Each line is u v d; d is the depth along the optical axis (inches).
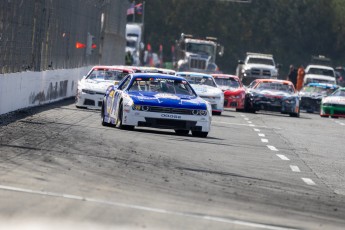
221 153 1878.7
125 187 1230.9
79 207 1026.7
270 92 3937.0
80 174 1326.3
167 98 2223.2
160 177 1379.2
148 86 2285.9
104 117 2380.7
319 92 4628.4
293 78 6407.5
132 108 2191.2
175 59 7258.9
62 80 3516.2
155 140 2021.4
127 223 947.3
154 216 1011.9
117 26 5959.6
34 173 1289.4
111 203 1075.3
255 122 3245.6
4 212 952.9
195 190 1272.1
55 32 3329.2
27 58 2775.6
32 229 868.6
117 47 6033.5
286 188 1398.9
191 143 2046.0
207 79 3577.8
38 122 2250.2
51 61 3267.7
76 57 3973.9
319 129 3115.2
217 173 1509.6
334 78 6535.4
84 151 1649.9
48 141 1777.8
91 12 4453.7
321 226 1063.6
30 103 2842.0
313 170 1710.1
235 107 3919.8
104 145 1797.5
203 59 6594.5
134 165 1505.9
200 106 2224.4
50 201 1051.3
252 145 2183.8
